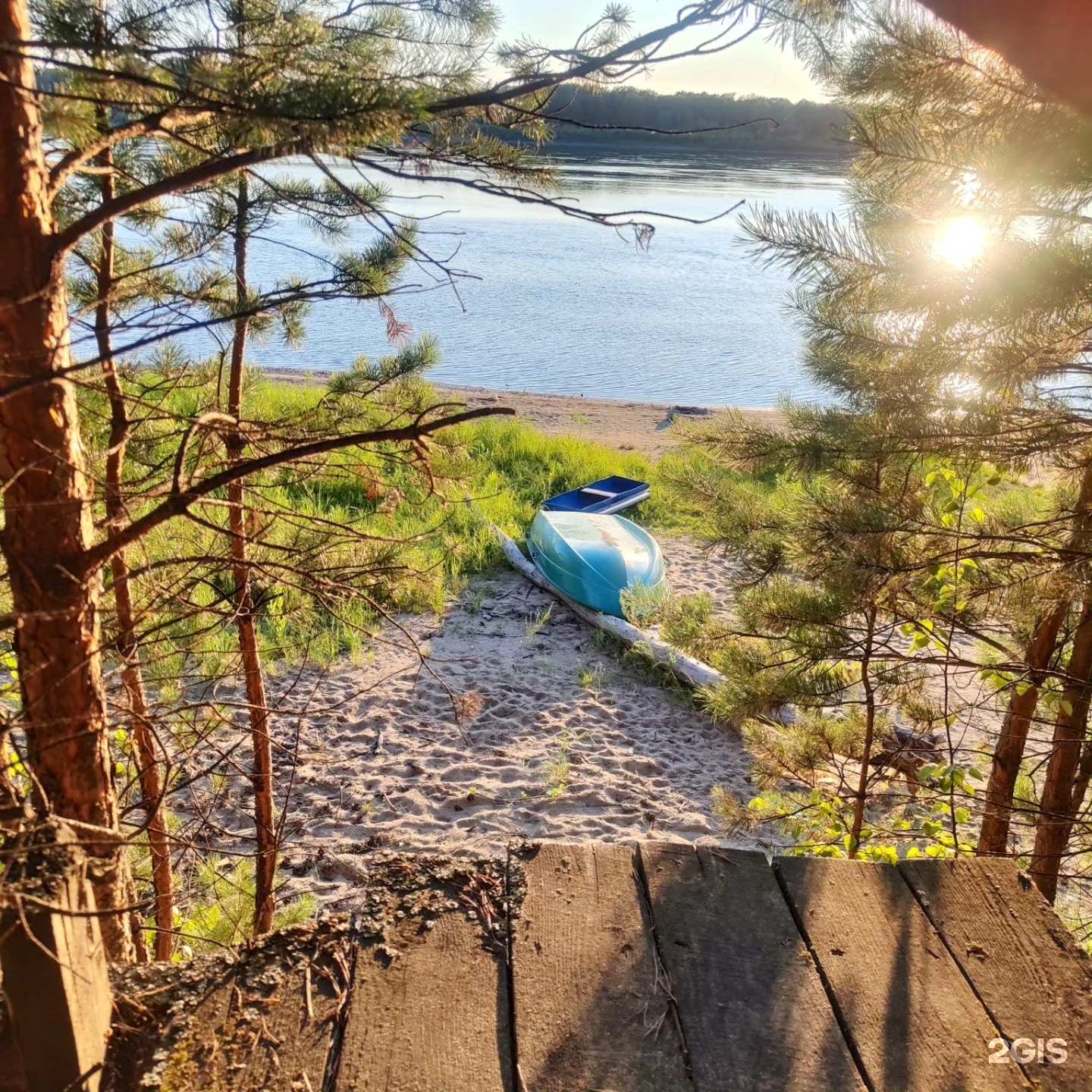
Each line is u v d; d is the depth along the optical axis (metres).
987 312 3.04
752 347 25.80
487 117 2.67
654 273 36.38
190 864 4.86
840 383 3.83
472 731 7.00
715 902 2.20
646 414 18.72
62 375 1.96
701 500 4.85
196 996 1.91
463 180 2.49
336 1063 1.77
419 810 6.05
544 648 8.49
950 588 3.88
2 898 1.51
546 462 13.58
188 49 1.94
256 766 4.05
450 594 9.30
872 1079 1.77
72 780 2.33
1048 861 4.32
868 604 4.04
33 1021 1.60
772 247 3.50
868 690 4.46
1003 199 3.10
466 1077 1.74
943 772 4.45
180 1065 1.76
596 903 2.18
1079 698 4.15
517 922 2.10
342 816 5.91
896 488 4.39
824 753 4.97
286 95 1.94
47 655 2.25
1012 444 3.53
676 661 7.78
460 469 4.14
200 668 5.31
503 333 25.97
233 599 3.85
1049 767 4.32
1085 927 4.56
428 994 1.92
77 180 3.26
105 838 2.38
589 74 2.31
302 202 3.59
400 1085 1.72
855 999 1.95
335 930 2.08
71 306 3.45
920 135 3.28
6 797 1.89
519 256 37.84
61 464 2.14
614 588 8.85
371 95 1.96
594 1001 1.91
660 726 7.34
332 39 2.49
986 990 1.99
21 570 2.18
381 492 3.92
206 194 3.59
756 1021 1.88
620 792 6.39
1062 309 3.00
